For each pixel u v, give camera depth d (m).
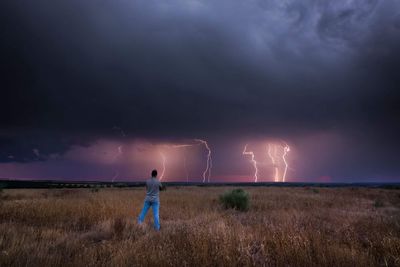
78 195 20.23
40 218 8.30
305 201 17.22
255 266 4.06
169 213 10.80
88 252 4.50
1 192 20.75
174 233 5.77
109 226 7.02
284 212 10.88
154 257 4.08
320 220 8.57
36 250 4.67
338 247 4.85
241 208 12.53
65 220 8.48
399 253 4.66
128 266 3.88
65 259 4.27
